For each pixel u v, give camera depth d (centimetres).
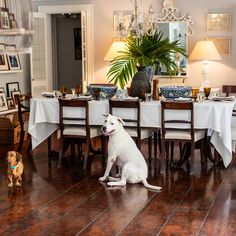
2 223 313
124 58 514
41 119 498
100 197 375
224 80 712
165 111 450
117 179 427
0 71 693
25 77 792
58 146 607
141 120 463
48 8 789
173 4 717
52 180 431
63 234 292
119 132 422
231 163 500
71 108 482
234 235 288
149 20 543
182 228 301
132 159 415
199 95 484
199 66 720
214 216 326
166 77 727
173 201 363
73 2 775
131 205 353
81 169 477
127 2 744
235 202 360
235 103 484
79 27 918
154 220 318
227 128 438
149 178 439
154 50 497
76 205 354
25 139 648
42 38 786
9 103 720
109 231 297
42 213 335
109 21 759
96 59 775
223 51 706
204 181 426
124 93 507
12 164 402
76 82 941
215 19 703
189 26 714
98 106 478
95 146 607
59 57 941
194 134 448
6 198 373
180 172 462
